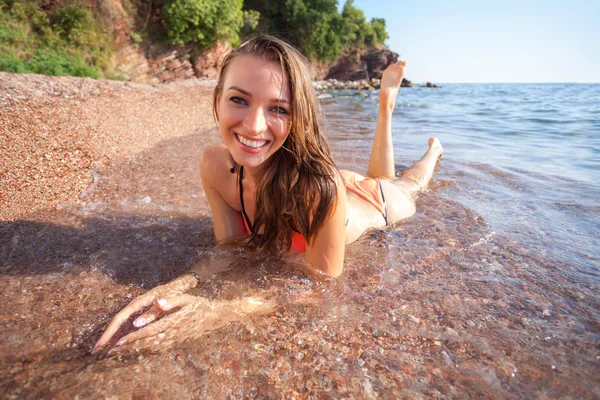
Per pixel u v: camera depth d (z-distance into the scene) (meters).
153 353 0.51
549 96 7.32
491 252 0.82
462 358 0.52
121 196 1.12
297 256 0.78
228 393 0.46
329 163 0.69
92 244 0.81
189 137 2.03
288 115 0.59
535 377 0.49
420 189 1.22
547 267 0.75
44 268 0.71
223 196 0.82
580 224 0.96
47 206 1.00
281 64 0.57
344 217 0.71
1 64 3.45
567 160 1.63
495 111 3.95
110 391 0.45
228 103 0.57
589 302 0.64
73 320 0.57
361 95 7.40
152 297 0.59
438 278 0.72
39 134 1.53
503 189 1.24
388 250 0.83
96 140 1.64
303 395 0.46
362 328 0.58
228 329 0.56
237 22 7.57
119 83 3.30
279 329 0.57
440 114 3.68
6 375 0.46
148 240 0.84
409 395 0.46
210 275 0.70
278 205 0.71
